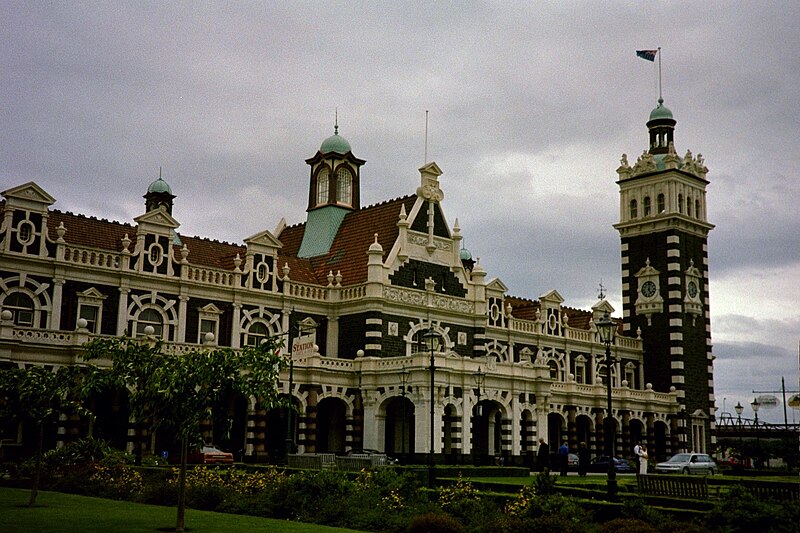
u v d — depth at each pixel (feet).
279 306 243.81
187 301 224.53
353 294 250.78
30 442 185.88
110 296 211.20
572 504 96.53
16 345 182.39
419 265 259.60
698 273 349.00
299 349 223.51
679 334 335.67
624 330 351.67
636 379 342.03
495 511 103.14
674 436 323.98
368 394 234.17
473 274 274.98
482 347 271.28
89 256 208.74
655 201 349.00
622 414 301.22
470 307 270.26
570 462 251.80
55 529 89.30
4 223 197.36
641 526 88.79
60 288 202.69
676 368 333.62
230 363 98.22
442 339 259.39
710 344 350.02
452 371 229.25
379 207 274.77
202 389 97.81
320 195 291.79
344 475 120.98
